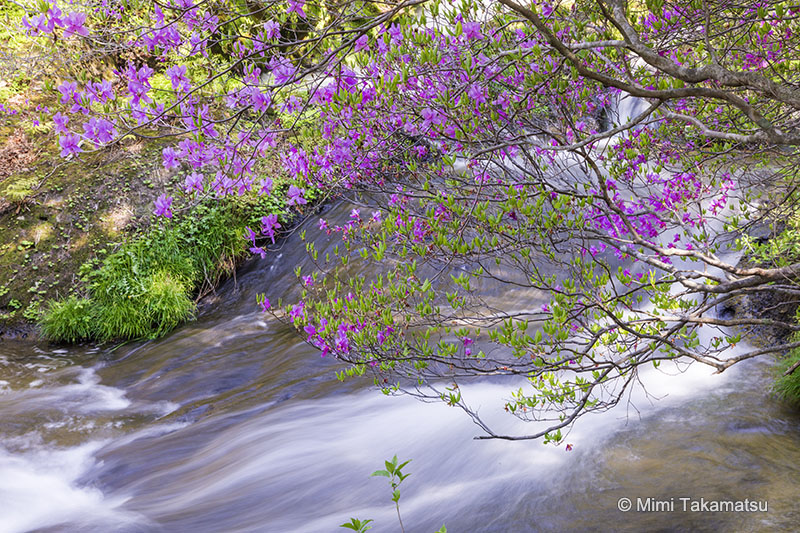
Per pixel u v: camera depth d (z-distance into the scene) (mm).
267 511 3900
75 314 7742
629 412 4203
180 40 2537
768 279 2398
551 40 1815
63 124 2439
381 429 4570
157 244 8281
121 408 6020
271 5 2492
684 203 3240
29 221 8516
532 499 3484
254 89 2529
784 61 3320
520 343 2529
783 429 3826
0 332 7879
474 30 2795
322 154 3051
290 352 6469
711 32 3248
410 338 5371
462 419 4410
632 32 1908
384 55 2824
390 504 3770
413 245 2855
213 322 7742
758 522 2977
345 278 7395
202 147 2598
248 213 8758
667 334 2621
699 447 3715
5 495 4582
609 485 3482
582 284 2705
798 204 3809
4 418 5789
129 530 3865
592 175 3949
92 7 2543
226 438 4988
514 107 2703
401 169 3305
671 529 3037
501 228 2656
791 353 4355
